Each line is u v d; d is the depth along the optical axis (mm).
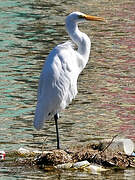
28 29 31281
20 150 15109
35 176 13422
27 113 18688
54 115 15102
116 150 14664
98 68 24422
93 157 14164
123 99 20344
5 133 16797
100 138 16422
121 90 21422
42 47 27734
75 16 15984
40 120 14680
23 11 35625
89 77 23094
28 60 25391
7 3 37906
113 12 35688
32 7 36875
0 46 27781
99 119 18219
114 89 21547
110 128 17375
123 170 13781
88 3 38375
